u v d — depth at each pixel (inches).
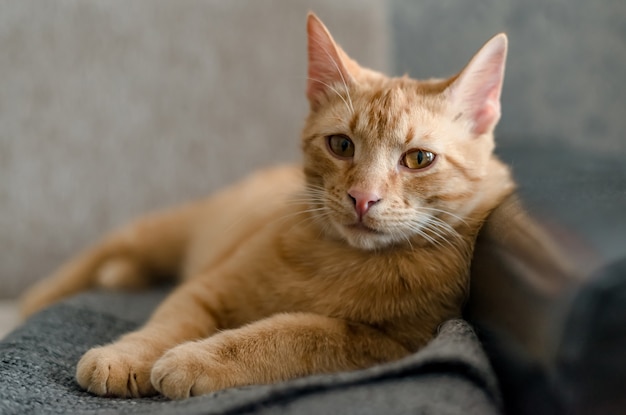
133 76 89.5
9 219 87.7
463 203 54.3
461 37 99.7
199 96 91.3
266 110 92.7
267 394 36.1
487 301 43.7
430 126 54.0
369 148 54.0
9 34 85.4
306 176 60.9
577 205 39.0
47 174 88.5
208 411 35.7
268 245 58.9
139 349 48.5
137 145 91.0
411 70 100.0
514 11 99.3
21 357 48.9
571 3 99.6
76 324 59.6
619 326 32.0
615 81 100.9
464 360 37.9
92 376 45.1
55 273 86.8
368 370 38.9
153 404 42.0
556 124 100.8
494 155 67.8
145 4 88.5
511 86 100.3
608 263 32.0
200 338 52.2
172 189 92.7
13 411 39.5
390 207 51.7
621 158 66.7
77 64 87.9
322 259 56.2
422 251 53.4
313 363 47.2
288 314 51.3
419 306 52.0
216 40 90.4
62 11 86.6
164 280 88.9
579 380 32.7
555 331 33.0
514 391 38.0
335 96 59.9
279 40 91.2
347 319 52.4
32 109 87.1
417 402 35.0
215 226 79.7
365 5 90.0
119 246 83.7
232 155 93.0
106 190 90.9
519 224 41.2
